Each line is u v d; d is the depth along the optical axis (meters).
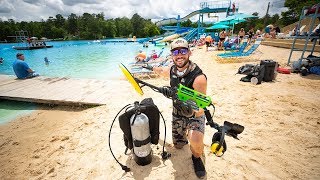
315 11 7.66
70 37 97.94
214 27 22.03
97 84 7.98
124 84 7.85
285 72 8.09
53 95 6.62
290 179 2.64
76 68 13.42
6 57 22.20
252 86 6.62
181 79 2.44
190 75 2.35
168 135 3.81
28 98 6.38
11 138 4.32
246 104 5.12
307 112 4.50
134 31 111.12
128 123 2.68
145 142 2.75
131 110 2.64
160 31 91.38
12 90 7.34
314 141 3.43
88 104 5.91
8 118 5.48
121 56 19.92
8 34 85.75
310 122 4.06
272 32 20.94
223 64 10.98
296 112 4.53
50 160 3.38
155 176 2.76
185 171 2.84
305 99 5.26
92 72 11.83
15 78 9.59
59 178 2.93
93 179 2.82
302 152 3.17
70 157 3.39
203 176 2.70
